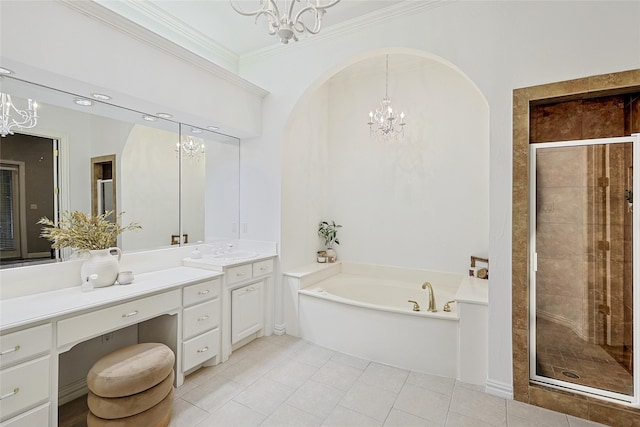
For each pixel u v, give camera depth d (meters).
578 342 2.12
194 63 2.56
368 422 1.93
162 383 1.84
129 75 2.11
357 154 4.08
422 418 1.97
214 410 2.03
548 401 2.07
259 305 3.10
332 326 2.94
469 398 2.18
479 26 2.29
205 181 3.15
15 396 1.48
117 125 2.44
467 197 3.45
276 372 2.51
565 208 2.14
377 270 3.91
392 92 3.85
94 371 1.72
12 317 1.54
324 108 4.18
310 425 1.90
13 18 1.59
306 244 3.81
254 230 3.41
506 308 2.20
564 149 2.13
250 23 2.85
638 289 1.95
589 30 1.95
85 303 1.76
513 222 2.17
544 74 2.08
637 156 1.94
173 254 2.85
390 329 2.65
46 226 2.04
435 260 3.62
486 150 3.35
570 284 2.13
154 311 2.09
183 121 2.78
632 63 1.85
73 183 2.19
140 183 2.60
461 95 3.47
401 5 2.54
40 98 2.01
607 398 2.00
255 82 3.38
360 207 4.06
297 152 3.57
